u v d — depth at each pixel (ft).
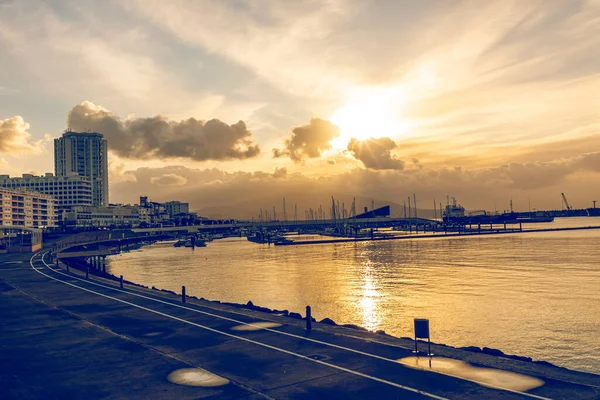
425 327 66.18
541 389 52.37
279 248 611.06
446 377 57.26
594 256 366.02
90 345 77.20
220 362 66.13
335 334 81.10
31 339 81.97
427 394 51.72
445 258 386.11
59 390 56.44
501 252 428.56
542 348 122.01
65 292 140.46
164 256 509.35
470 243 590.96
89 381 59.47
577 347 122.21
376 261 382.22
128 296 131.54
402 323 153.58
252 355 69.05
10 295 135.13
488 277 258.37
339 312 173.88
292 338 78.59
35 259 274.36
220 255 505.25
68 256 319.47
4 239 501.97
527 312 164.66
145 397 53.62
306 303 194.29
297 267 349.20
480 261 349.82
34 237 388.16
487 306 176.86
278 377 59.16
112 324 93.45
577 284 225.15
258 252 541.75
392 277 272.10
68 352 73.20
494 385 54.03
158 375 61.26
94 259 425.69
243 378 59.21
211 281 274.57
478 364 62.23
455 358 65.21
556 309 168.76
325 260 407.03
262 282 264.93
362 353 68.59
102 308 112.06
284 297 210.38
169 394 54.39
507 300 187.83
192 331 85.61
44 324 94.48
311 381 57.21
